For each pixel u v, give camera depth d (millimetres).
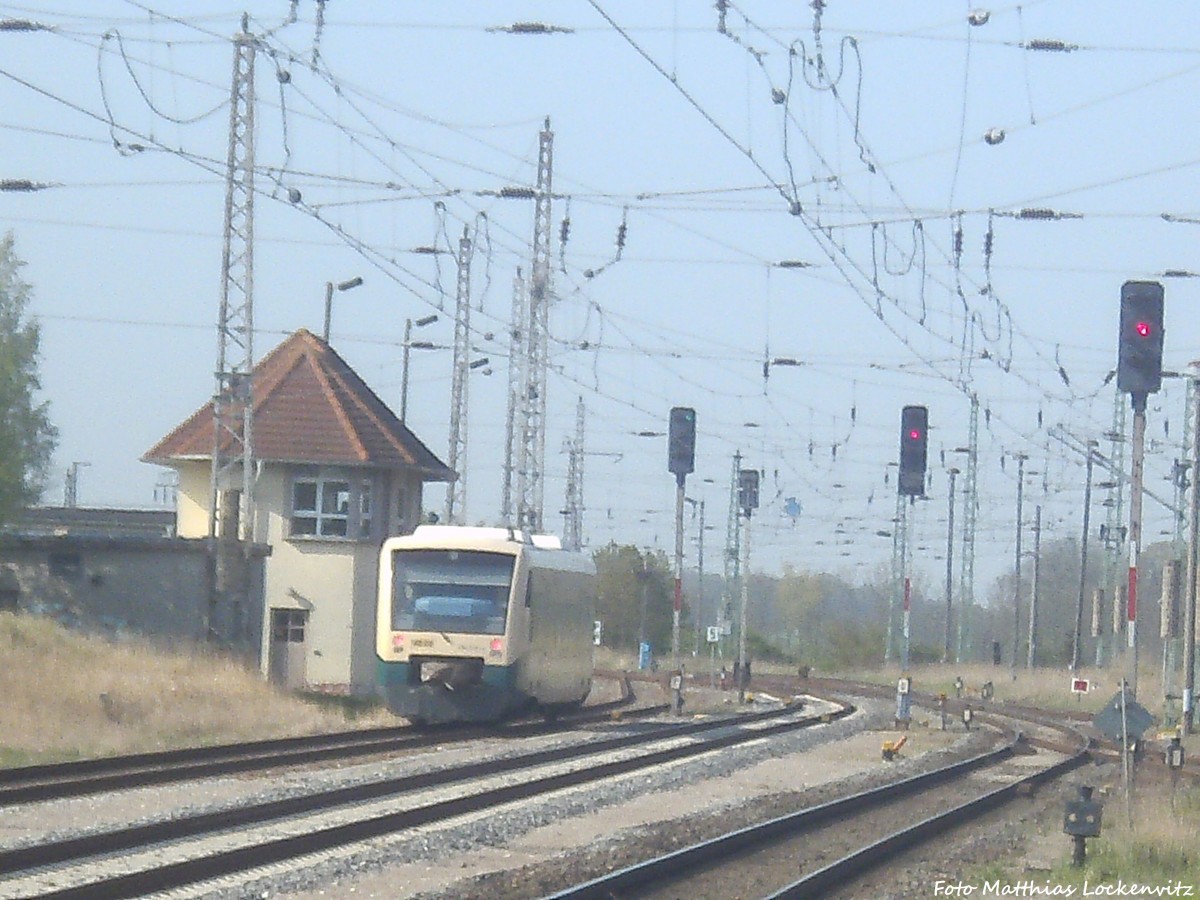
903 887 42188
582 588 103000
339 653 137625
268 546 121688
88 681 81625
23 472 122375
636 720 107188
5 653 83812
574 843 47938
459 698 87688
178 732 77250
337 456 137500
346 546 138125
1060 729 116125
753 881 42000
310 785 58750
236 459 109250
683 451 114000
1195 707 114875
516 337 117250
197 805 51875
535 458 114062
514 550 89750
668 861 42094
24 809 48938
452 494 127500
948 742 98000
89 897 34062
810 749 89500
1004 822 58500
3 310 124562
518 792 58531
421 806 51062
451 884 38781
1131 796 64000
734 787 67812
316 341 149000
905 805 63156
